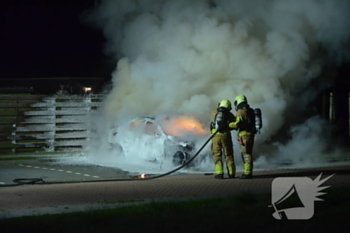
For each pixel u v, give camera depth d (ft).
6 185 36.96
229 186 34.01
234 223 22.03
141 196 30.71
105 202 28.25
